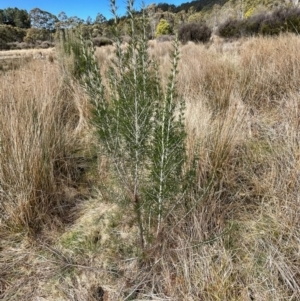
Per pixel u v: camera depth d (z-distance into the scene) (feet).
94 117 3.89
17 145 5.85
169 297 3.94
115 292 4.17
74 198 6.28
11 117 6.48
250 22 32.91
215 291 3.85
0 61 22.63
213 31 42.55
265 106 9.22
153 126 3.92
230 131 6.63
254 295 3.84
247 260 4.35
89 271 4.49
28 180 5.66
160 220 4.37
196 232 4.72
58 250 4.88
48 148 6.72
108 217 5.53
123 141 3.99
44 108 7.66
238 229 4.93
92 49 3.70
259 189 5.62
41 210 5.55
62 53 13.28
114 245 4.94
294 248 4.36
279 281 4.02
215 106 8.87
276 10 31.45
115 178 4.61
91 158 7.77
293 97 8.32
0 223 5.24
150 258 4.50
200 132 6.28
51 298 4.12
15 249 4.95
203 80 10.57
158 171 3.81
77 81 11.69
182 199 4.88
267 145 7.05
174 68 3.45
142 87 3.71
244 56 12.14
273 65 10.47
